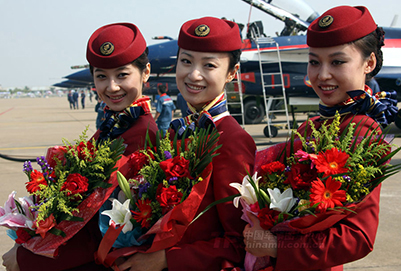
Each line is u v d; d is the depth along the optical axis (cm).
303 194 127
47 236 144
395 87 1135
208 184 142
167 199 129
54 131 1523
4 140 1247
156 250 133
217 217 144
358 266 328
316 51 141
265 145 900
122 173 151
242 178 138
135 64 170
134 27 175
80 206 146
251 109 1261
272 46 1078
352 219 123
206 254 134
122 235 138
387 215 442
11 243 389
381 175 126
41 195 144
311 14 990
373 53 142
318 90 147
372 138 129
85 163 152
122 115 171
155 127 178
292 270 126
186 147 147
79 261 148
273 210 125
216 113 156
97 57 163
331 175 118
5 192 566
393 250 353
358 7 147
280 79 1108
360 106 142
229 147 143
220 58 150
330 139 126
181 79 155
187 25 157
